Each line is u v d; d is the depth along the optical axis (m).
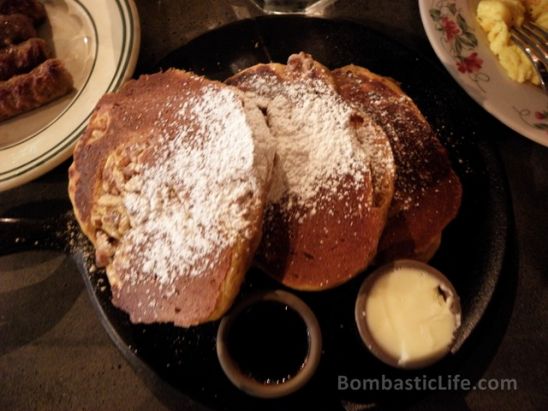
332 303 0.30
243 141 0.27
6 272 0.35
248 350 0.28
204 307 0.27
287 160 0.29
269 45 0.38
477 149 0.33
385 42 0.37
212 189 0.27
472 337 0.29
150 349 0.30
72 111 0.37
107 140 0.32
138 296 0.28
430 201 0.31
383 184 0.29
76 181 0.32
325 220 0.29
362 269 0.28
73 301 0.34
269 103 0.31
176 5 0.42
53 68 0.37
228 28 0.38
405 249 0.30
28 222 0.34
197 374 0.29
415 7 0.41
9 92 0.37
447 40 0.35
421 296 0.27
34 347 0.33
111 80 0.37
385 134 0.30
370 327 0.27
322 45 0.38
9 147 0.37
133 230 0.29
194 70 0.38
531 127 0.32
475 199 0.32
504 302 0.31
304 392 0.28
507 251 0.31
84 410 0.31
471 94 0.33
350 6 0.41
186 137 0.29
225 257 0.26
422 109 0.34
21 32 0.40
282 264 0.29
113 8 0.39
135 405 0.31
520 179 0.35
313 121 0.30
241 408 0.28
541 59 0.34
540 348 0.30
